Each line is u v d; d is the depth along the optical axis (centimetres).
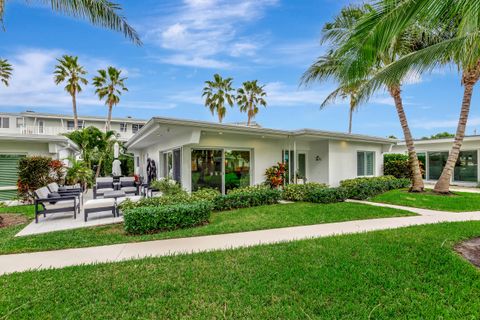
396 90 1109
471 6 306
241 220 682
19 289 327
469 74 973
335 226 627
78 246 495
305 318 266
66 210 750
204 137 1016
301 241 504
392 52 843
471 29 394
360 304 289
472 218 714
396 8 322
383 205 907
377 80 518
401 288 322
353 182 1195
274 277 353
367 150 1473
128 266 395
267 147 1198
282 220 680
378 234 541
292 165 1312
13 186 1088
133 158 2284
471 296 302
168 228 604
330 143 1282
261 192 920
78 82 2298
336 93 1230
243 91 2575
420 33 721
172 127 844
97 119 2869
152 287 330
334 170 1295
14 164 1095
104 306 291
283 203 954
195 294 314
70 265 405
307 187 1041
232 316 272
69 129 2586
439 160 1759
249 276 356
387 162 1619
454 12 323
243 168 1137
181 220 616
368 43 362
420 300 296
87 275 365
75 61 2220
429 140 1759
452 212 804
